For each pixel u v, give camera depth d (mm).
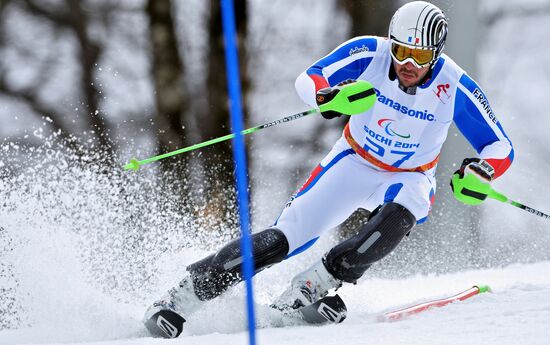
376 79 15039
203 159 34719
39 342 13953
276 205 43969
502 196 14906
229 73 9953
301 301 14617
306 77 14938
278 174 45031
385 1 41125
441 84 14922
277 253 14625
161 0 37719
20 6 43812
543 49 51906
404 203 14617
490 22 50062
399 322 13828
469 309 14539
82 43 44188
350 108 14195
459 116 15164
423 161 15578
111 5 44375
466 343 11578
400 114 15094
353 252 14305
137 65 45062
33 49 45219
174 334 14086
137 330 14539
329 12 47188
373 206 15844
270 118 46344
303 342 12305
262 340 12609
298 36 47250
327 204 15422
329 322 14484
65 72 45406
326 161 16016
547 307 14000
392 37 14414
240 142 9984
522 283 16906
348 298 17750
